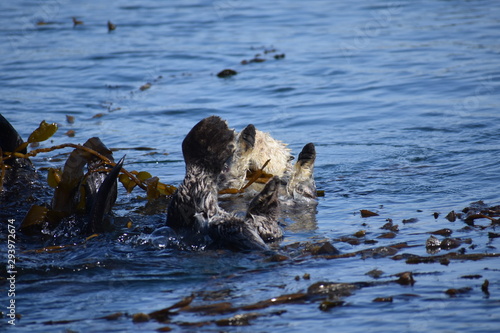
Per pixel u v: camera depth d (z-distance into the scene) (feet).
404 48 146.82
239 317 35.29
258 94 112.37
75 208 57.52
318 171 73.56
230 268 43.73
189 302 37.11
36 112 102.27
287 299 37.58
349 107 102.89
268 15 200.75
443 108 99.14
